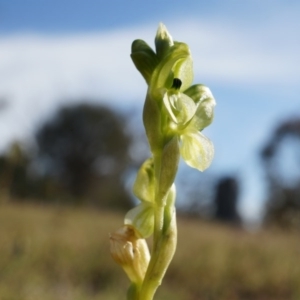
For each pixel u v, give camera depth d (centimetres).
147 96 399
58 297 1280
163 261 400
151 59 405
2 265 1189
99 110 6425
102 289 1576
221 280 1922
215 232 3334
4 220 2086
